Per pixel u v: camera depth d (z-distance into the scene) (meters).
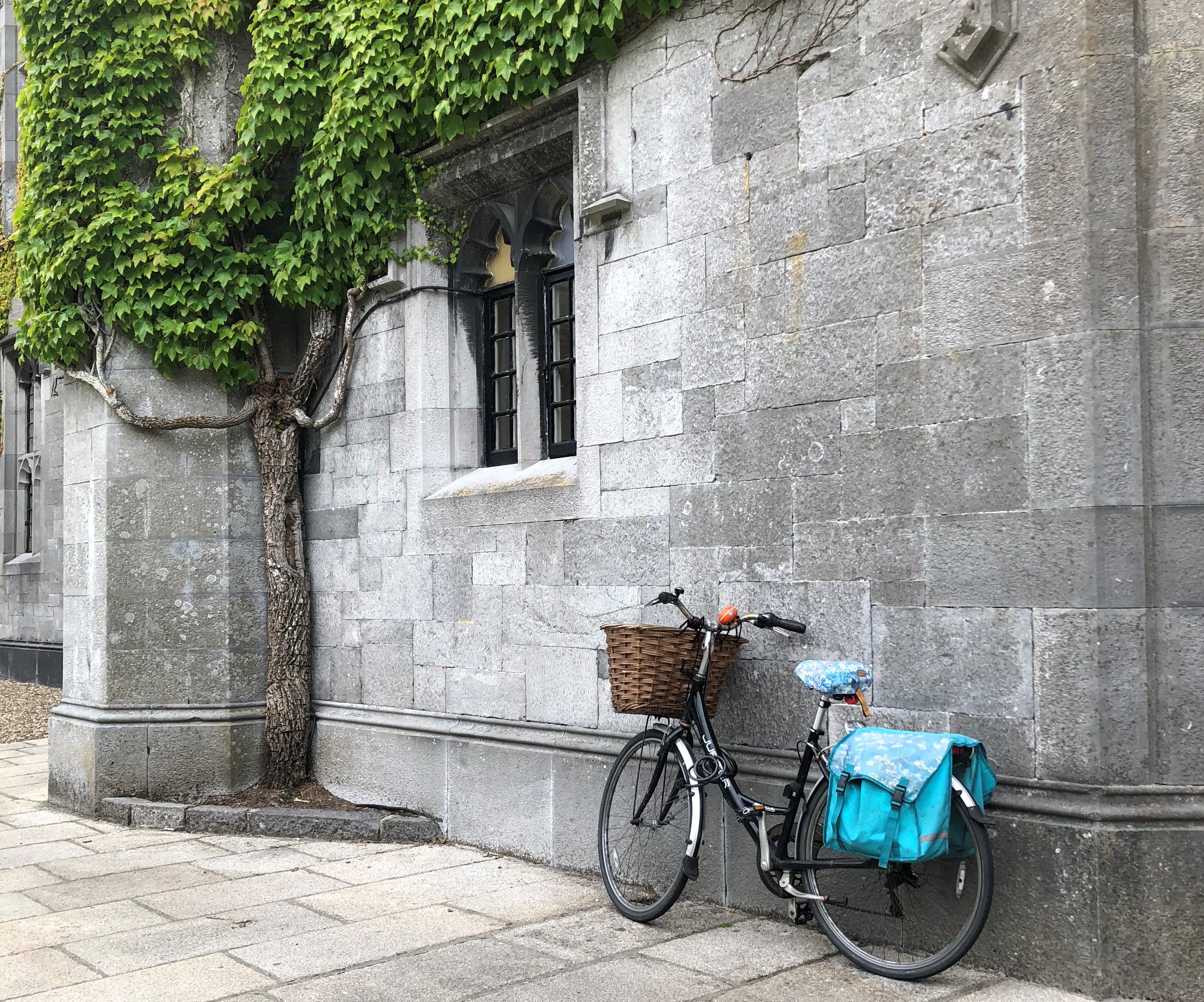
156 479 7.20
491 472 6.55
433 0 6.09
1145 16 3.94
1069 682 3.88
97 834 6.58
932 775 3.72
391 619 6.82
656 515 5.32
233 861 5.89
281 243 7.13
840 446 4.59
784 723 4.76
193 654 7.19
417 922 4.74
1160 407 3.89
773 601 4.82
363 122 6.52
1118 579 3.85
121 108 7.13
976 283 4.18
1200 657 3.87
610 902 5.01
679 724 4.74
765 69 4.91
